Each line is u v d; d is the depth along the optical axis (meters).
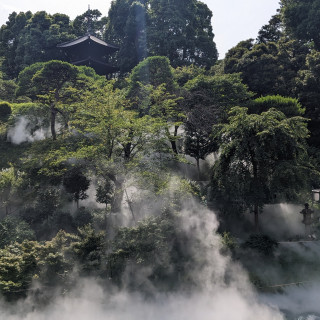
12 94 52.06
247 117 20.67
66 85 35.97
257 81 40.25
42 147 26.14
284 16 49.84
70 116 29.75
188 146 29.08
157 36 59.78
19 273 15.18
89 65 58.25
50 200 23.72
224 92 33.78
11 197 24.19
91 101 24.56
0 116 37.78
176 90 32.22
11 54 67.62
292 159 20.31
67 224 22.14
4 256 16.03
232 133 20.92
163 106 28.50
